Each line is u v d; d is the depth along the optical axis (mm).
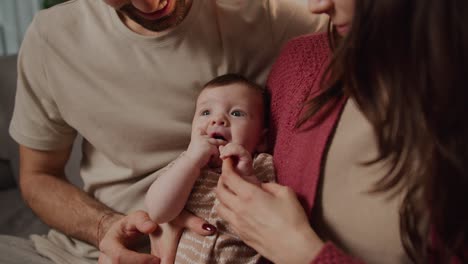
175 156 1266
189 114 1242
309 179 945
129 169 1290
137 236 1186
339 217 915
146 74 1227
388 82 787
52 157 1404
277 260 867
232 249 1005
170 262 1064
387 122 811
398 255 880
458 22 709
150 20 1149
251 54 1262
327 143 934
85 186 1389
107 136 1275
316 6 857
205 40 1216
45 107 1318
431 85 740
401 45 758
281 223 873
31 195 1385
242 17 1242
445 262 821
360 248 904
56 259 1309
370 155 879
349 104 927
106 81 1246
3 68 1992
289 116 1048
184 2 1172
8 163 2045
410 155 812
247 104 1121
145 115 1242
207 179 1059
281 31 1285
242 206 911
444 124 753
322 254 821
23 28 2695
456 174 769
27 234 1694
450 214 791
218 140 1070
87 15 1259
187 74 1220
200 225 1013
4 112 1964
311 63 1070
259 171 1062
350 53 799
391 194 857
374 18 759
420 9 727
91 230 1286
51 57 1262
